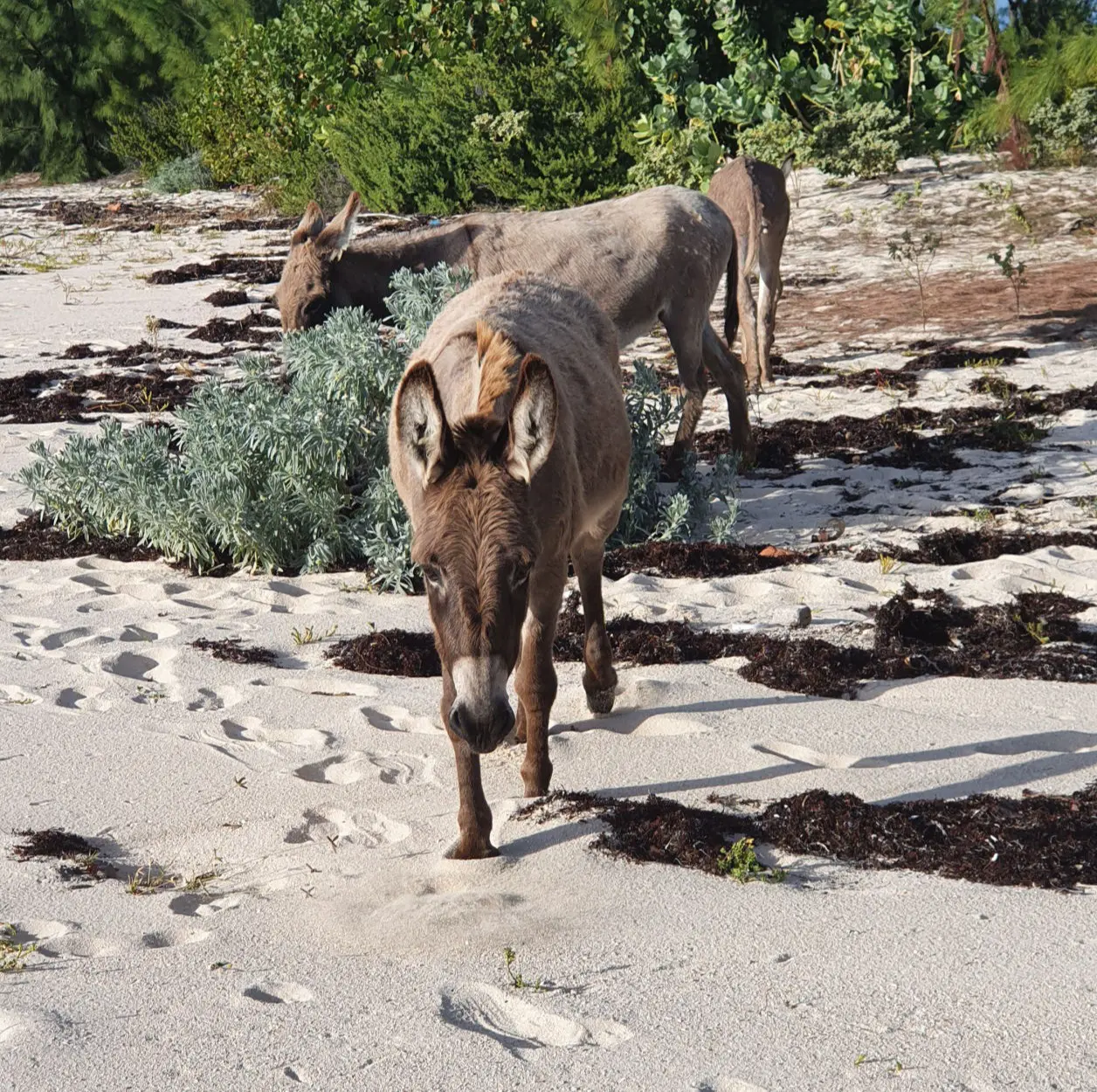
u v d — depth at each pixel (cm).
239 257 1933
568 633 601
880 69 1936
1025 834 384
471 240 877
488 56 2245
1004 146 1861
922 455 893
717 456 891
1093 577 643
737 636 586
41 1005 314
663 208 859
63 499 805
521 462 347
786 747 466
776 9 2077
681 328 865
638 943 334
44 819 431
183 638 620
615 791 436
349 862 395
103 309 1598
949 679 528
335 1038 295
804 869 378
